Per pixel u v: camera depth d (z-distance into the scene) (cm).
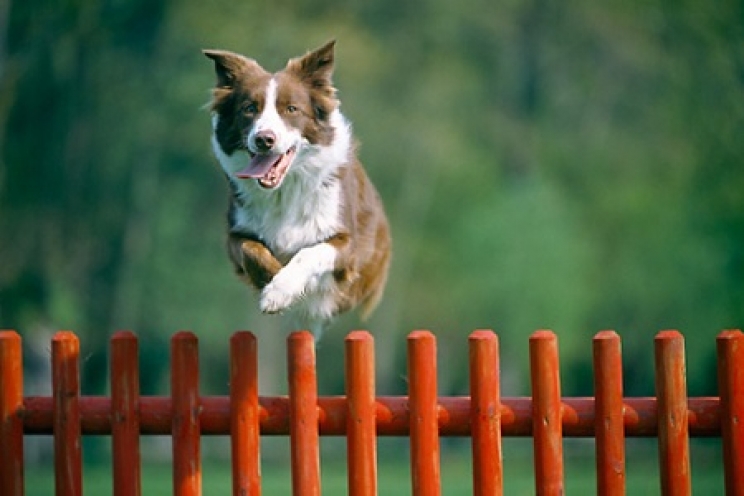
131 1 3111
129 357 612
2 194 2923
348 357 610
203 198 3388
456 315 3434
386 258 800
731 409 607
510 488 1947
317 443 611
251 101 727
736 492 606
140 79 3262
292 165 727
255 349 613
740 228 3128
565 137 3703
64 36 2936
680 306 3167
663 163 3441
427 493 606
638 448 3114
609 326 3347
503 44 3859
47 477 2294
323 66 747
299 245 740
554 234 3300
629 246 3347
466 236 3394
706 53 3309
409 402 610
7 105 2827
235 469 611
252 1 3394
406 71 3706
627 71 3703
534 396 608
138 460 613
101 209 3231
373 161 3584
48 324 2959
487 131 3738
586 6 3756
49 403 620
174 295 3378
